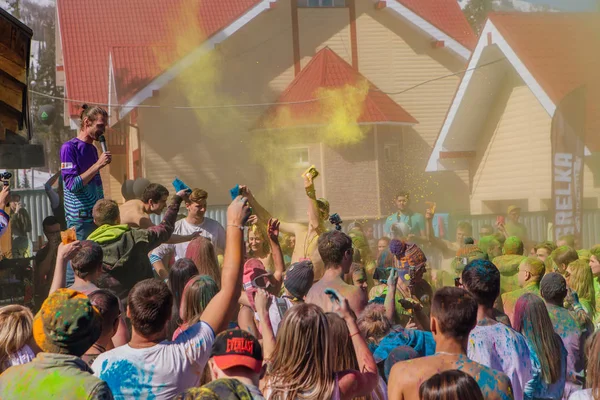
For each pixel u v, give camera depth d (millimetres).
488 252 10570
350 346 3848
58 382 3174
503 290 8180
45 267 8539
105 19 29438
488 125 24906
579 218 18219
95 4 29844
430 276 9797
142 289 3734
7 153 7734
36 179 45125
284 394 3402
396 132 25375
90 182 7273
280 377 3434
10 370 3281
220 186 25875
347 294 5090
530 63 21812
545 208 22828
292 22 26938
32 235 23016
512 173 24094
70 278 6809
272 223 5676
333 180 24484
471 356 4535
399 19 27734
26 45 8172
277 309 4992
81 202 7168
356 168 24594
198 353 3723
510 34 22422
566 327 5840
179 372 3662
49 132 45562
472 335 4559
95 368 3670
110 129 30156
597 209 21047
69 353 3303
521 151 23672
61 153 7113
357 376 3574
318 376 3420
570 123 18953
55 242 8570
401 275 6246
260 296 4254
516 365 4492
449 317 3854
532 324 5230
